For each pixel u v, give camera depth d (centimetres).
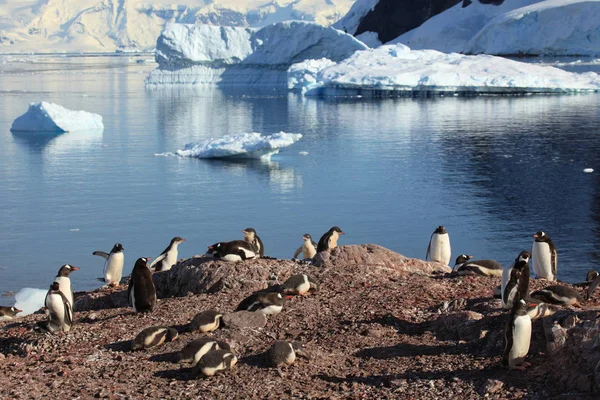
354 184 3847
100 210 3269
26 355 1052
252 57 12838
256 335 1062
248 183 3925
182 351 969
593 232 2747
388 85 9469
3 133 6338
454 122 6556
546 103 8162
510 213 3095
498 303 1055
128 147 5406
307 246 1692
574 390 768
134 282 1214
